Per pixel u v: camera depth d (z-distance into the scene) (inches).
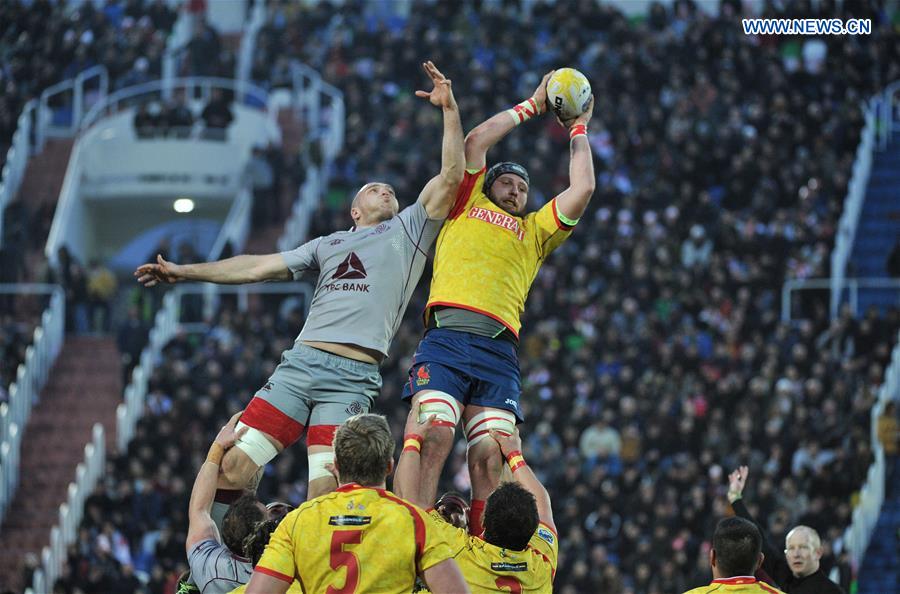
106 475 2059.5
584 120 767.1
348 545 597.0
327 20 3344.0
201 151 2881.4
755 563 695.1
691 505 1849.2
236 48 3440.0
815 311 2329.0
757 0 3356.3
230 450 729.6
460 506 740.7
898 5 3353.8
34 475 2204.7
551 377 2175.2
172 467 2032.5
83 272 2532.0
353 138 2896.2
